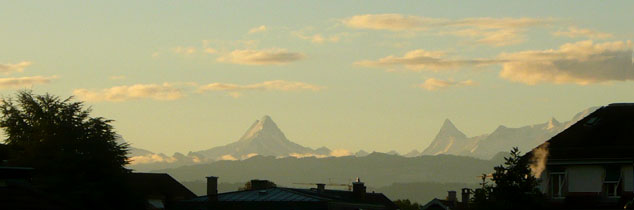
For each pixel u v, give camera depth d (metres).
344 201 124.12
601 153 75.50
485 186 75.12
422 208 137.38
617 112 79.75
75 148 104.56
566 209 75.69
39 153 101.25
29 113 111.88
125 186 102.06
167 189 132.50
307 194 123.12
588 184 75.69
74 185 97.44
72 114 109.25
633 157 74.06
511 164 74.56
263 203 117.75
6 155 109.31
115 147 105.81
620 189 74.31
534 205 72.62
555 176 77.19
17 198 41.16
